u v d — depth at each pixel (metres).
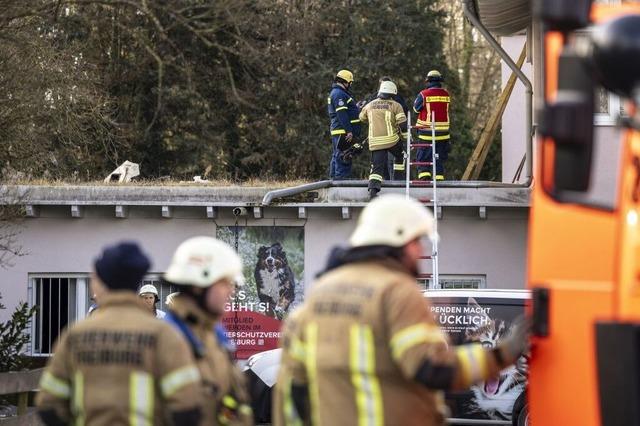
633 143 7.16
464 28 58.47
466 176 35.59
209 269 8.28
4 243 28.03
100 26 44.59
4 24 24.59
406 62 47.28
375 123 28.17
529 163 28.78
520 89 37.78
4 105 23.94
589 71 6.88
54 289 28.77
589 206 7.42
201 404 7.78
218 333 9.10
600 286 7.25
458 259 28.72
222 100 46.72
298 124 46.53
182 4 43.66
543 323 7.53
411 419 7.16
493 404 17.34
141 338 7.77
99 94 37.72
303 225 28.61
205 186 28.56
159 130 46.06
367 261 7.43
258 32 45.78
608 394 6.95
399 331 7.04
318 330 7.37
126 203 28.22
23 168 27.39
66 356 7.95
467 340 17.58
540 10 7.01
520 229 28.83
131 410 7.69
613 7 7.86
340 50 46.78
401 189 28.52
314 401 7.38
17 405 17.59
